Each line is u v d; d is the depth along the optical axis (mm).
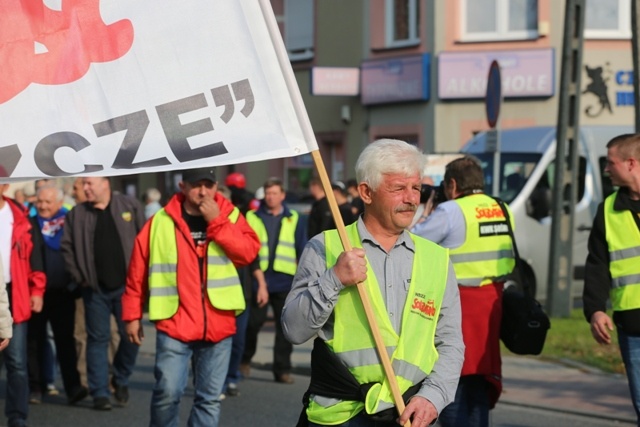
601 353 14188
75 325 13188
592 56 28422
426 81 28938
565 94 18000
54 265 12305
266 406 12258
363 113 30891
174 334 8688
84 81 5844
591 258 7887
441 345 5660
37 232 11102
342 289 5402
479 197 8195
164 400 8703
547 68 28203
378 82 30078
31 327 12641
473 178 8219
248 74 5750
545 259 19672
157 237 8828
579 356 14250
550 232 18234
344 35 31234
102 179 11961
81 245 11922
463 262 8008
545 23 28062
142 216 12297
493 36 28562
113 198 12164
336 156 32156
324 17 31844
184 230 8773
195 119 5797
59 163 5848
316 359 5574
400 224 5559
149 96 5812
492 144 15172
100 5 5832
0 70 5801
